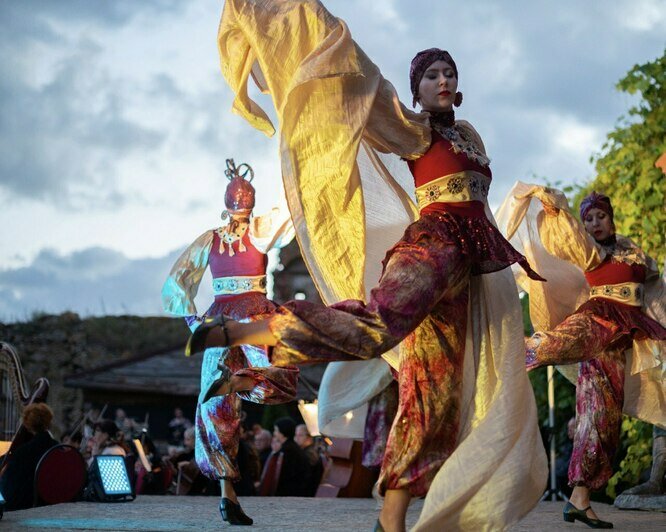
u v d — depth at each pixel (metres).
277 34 3.77
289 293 21.72
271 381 4.59
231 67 4.07
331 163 3.75
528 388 3.68
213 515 5.74
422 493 3.50
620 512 6.46
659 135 9.16
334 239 3.88
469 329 3.70
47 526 4.88
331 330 3.22
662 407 6.34
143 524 5.04
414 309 3.38
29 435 7.43
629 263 5.66
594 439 5.41
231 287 5.38
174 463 10.95
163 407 22.28
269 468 9.67
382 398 6.68
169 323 25.27
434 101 3.87
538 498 3.60
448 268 3.50
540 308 6.16
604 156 9.55
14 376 8.64
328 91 3.70
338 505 6.93
